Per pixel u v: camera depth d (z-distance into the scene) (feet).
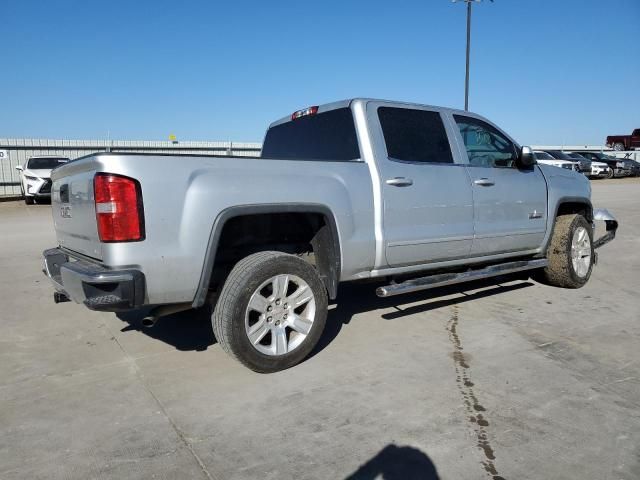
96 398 11.03
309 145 15.85
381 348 13.74
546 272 19.62
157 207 10.62
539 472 8.33
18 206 60.59
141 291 10.53
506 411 10.27
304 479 8.20
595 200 56.65
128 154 10.46
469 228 15.89
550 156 98.27
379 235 13.75
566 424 9.77
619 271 22.85
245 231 13.20
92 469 8.52
